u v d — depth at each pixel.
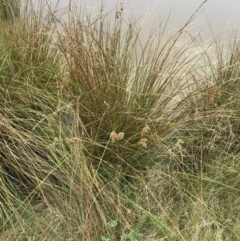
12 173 1.88
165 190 1.93
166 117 1.97
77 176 1.80
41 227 1.76
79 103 1.85
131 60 2.01
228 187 1.95
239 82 2.18
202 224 1.80
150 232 1.80
